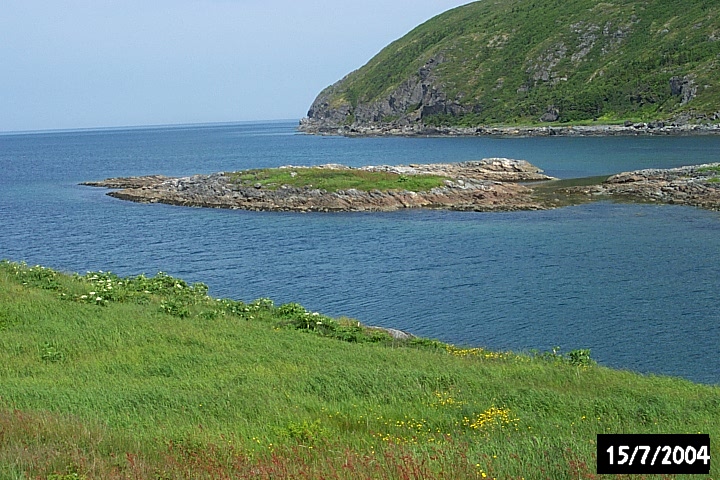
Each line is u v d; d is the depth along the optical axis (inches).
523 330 1187.9
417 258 1811.0
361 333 981.8
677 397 688.4
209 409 577.3
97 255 1996.8
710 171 2918.3
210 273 1736.0
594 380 751.7
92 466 407.5
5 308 928.9
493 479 402.0
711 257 1663.4
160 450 454.6
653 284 1444.4
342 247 2003.0
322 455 451.5
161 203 3031.5
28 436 464.4
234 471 412.2
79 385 652.1
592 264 1649.9
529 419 575.5
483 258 1774.1
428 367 772.6
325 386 664.4
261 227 2389.3
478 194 2824.8
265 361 770.2
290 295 1492.4
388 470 407.2
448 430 549.6
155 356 772.6
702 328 1155.3
